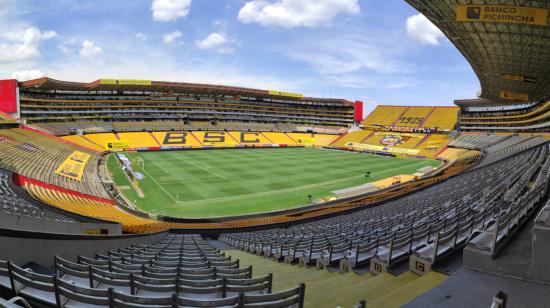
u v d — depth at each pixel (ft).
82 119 251.60
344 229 46.16
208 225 81.35
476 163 144.77
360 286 19.67
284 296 13.79
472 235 21.49
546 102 172.65
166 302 12.94
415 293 16.80
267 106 349.00
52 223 37.17
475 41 92.48
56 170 125.59
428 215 40.73
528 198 26.08
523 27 77.71
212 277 18.83
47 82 206.80
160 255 29.50
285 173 163.84
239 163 190.29
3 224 28.53
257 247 43.91
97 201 97.60
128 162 164.04
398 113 363.97
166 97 299.99
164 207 104.73
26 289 15.26
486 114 289.74
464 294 15.20
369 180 153.07
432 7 74.90
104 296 13.52
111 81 238.27
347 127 367.04
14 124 176.35
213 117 316.81
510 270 16.67
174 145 253.44
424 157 252.83
